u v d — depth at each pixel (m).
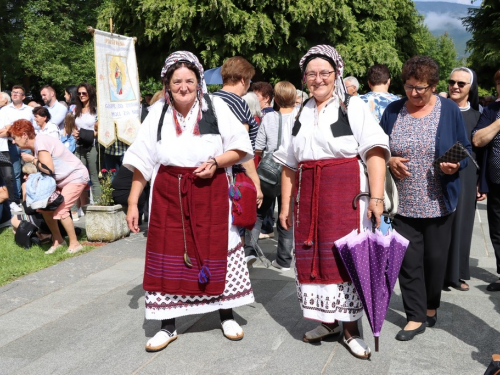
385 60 15.20
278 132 5.20
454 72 4.76
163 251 3.51
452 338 3.73
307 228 3.41
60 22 23.88
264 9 13.24
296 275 3.55
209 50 13.06
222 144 3.58
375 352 3.51
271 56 13.47
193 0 12.72
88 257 6.02
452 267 4.62
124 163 3.62
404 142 3.66
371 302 3.31
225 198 3.58
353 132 3.31
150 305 3.57
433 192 3.66
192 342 3.70
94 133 8.31
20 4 23.06
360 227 3.32
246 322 4.05
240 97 4.45
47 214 6.22
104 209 6.61
